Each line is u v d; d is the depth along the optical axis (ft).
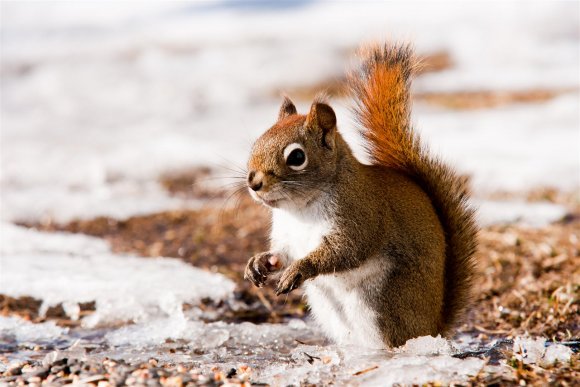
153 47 111.04
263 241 45.65
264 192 25.59
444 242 28.68
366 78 29.32
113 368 24.25
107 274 37.11
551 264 38.04
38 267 38.19
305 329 31.50
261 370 24.81
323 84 90.89
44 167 62.59
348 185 26.61
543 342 25.86
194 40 114.73
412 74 29.37
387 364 23.67
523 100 83.82
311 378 23.30
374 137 29.63
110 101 87.40
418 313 27.04
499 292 35.27
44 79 95.71
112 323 32.91
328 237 26.27
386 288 26.86
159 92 90.12
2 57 104.63
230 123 76.74
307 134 26.16
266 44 109.50
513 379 22.17
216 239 46.29
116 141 71.00
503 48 106.42
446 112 79.15
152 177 61.05
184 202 55.11
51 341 30.60
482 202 50.31
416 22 117.91
